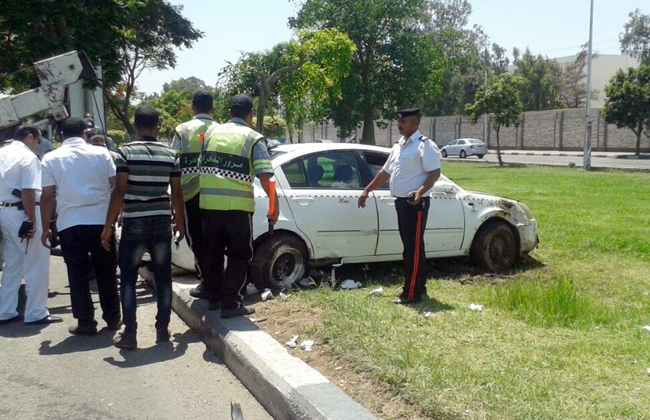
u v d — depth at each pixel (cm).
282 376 427
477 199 782
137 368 516
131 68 2609
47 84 806
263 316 583
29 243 620
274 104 1764
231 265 562
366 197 671
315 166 707
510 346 488
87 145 589
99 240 584
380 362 445
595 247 942
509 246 805
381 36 2698
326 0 2658
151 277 771
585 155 2836
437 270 789
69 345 571
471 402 380
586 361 457
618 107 3953
